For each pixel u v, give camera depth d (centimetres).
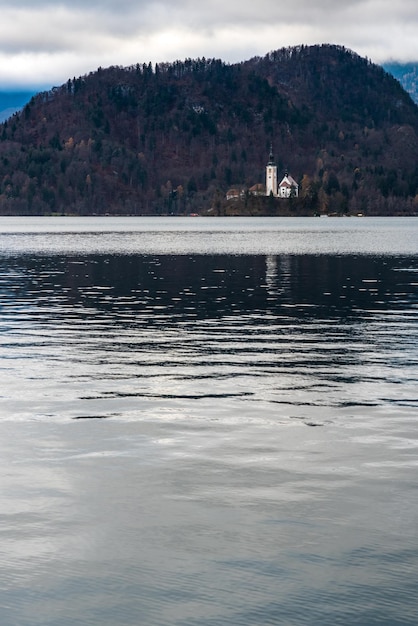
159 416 1938
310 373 2528
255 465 1527
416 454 1602
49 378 2439
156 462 1548
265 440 1712
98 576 1051
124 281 6369
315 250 11731
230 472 1483
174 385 2333
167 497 1347
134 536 1178
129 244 13775
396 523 1228
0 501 1322
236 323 3834
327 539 1167
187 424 1856
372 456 1588
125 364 2698
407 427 1825
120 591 1012
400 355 2884
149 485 1409
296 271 7481
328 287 5806
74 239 16075
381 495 1354
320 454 1603
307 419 1908
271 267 8062
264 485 1409
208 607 973
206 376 2475
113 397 2162
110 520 1241
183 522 1233
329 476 1459
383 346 3098
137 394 2202
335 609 967
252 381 2397
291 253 10875
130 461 1554
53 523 1227
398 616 952
